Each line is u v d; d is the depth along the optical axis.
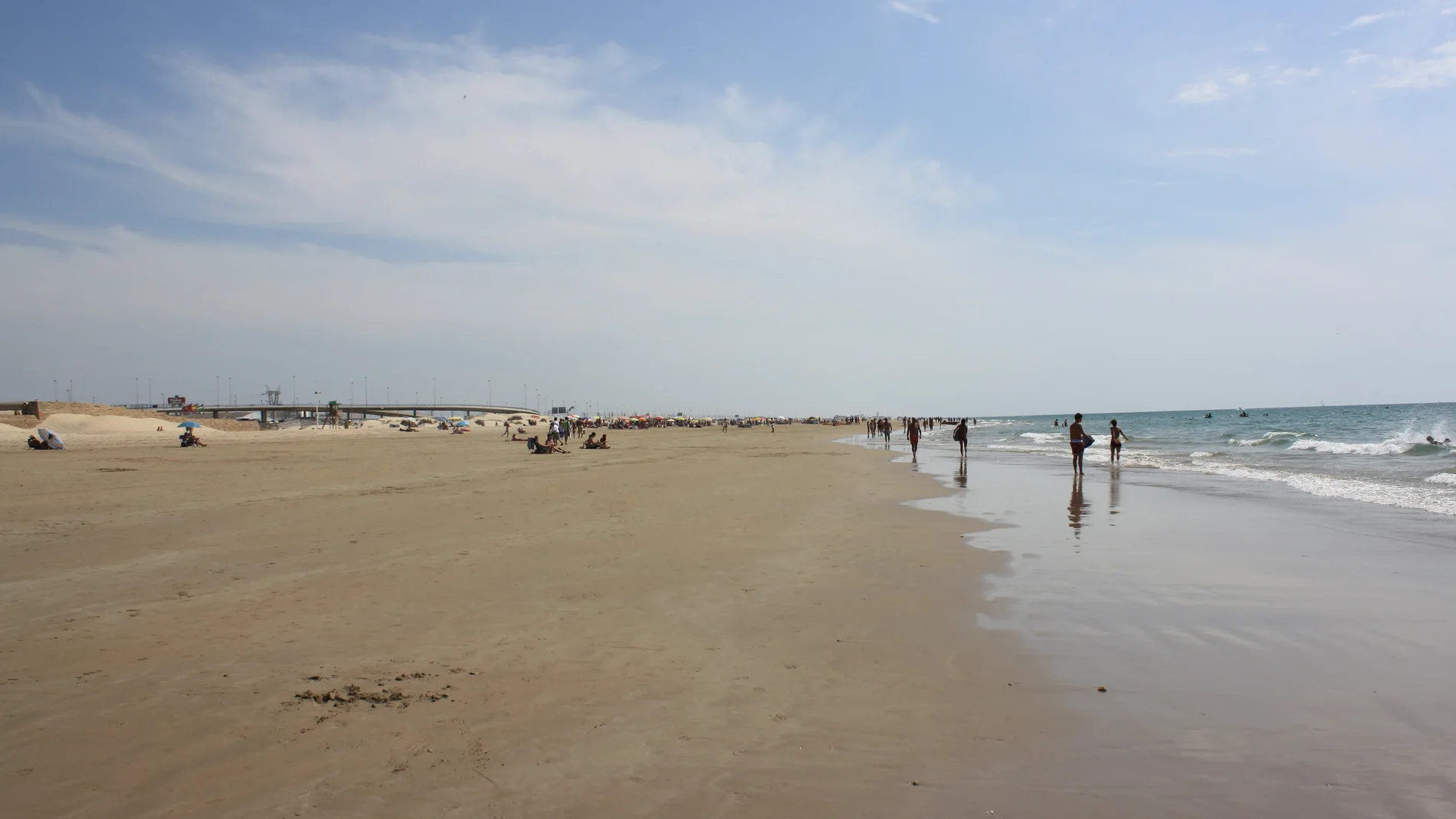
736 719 4.92
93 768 4.18
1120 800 3.88
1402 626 6.97
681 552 10.72
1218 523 13.59
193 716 4.92
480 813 3.72
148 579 8.89
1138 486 20.52
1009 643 6.59
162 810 3.74
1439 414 99.25
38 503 15.62
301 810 3.74
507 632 6.88
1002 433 85.38
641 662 6.07
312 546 10.97
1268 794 3.93
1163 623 7.16
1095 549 11.03
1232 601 7.97
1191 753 4.42
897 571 9.57
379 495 17.34
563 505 15.66
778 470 26.89
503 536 11.87
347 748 4.45
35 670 5.79
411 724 4.80
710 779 4.09
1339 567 9.62
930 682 5.64
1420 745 4.48
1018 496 18.14
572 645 6.50
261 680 5.60
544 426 145.75
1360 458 29.06
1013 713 5.05
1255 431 67.25
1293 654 6.23
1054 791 3.97
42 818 3.64
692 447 50.16
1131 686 5.52
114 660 6.03
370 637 6.71
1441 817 3.69
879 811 3.75
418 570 9.43
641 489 19.11
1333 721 4.86
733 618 7.38
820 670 5.91
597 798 3.88
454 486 19.45
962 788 4.00
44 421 68.19
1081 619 7.33
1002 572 9.48
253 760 4.29
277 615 7.39
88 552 10.52
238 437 73.44
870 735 4.69
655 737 4.64
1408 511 14.55
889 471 26.50
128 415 86.12
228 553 10.44
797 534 12.35
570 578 9.07
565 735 4.66
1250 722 4.86
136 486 19.30
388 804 3.81
